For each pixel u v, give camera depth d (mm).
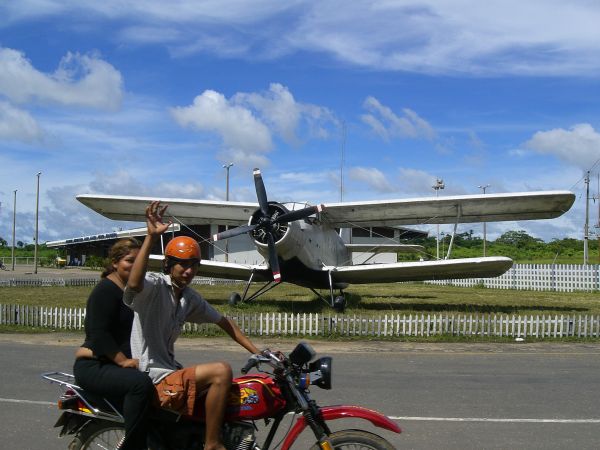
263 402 3289
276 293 24469
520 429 5316
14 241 47875
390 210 18531
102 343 3369
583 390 7043
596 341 12164
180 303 3553
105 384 3307
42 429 5180
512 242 75938
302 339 12047
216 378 3217
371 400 6426
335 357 9703
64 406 3480
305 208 16375
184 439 3344
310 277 18031
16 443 4793
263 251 16812
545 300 21859
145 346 3414
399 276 18859
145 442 3365
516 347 11242
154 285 3385
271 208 16797
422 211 18672
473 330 12555
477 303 20078
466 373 8164
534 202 17359
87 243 60000
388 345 11352
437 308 17969
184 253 3439
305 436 5125
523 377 7883
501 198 16953
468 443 4887
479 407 6137
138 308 3359
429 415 5793
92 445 3734
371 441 3350
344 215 19141
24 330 12938
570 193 16422
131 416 3242
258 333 12508
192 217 20469
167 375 3320
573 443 4910
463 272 18234
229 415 3285
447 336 12461
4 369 8016
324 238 19266
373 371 8289
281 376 3350
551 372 8297
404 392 6848
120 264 3518
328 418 3373
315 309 17141
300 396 3320
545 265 30250
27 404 6055
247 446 3285
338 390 6945
